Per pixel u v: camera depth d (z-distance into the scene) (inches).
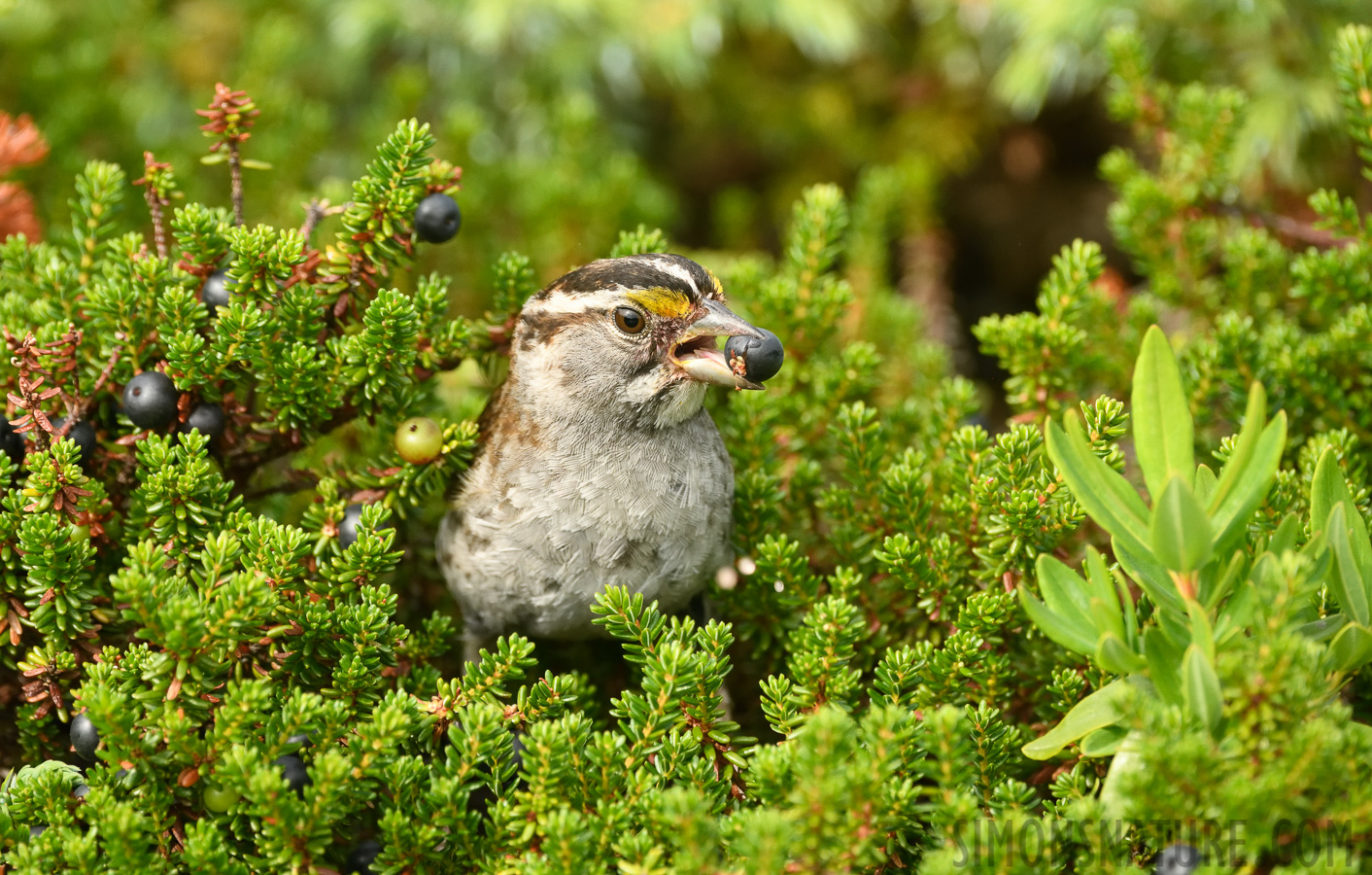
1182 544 127.9
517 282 203.9
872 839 131.5
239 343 167.0
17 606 161.3
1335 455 145.3
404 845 141.9
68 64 295.6
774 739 201.5
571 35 343.0
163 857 142.7
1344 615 140.5
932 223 318.7
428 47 348.8
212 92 314.3
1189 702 127.6
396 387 181.0
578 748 147.4
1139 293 291.1
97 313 172.4
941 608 179.8
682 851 130.5
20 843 142.5
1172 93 265.0
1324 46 296.2
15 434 170.1
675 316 181.2
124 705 140.6
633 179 281.3
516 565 185.3
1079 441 136.5
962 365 329.1
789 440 216.1
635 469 182.9
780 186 374.3
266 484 204.4
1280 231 238.4
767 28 378.9
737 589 198.8
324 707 143.2
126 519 173.9
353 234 178.2
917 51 376.5
